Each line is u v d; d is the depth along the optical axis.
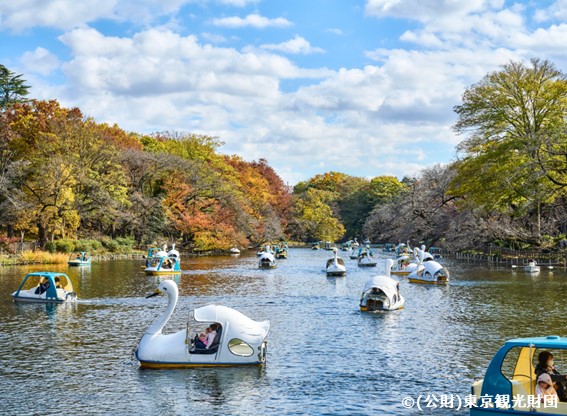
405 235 111.94
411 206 111.88
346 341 27.12
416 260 68.44
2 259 71.00
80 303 39.00
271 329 30.11
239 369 21.97
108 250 90.38
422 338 27.75
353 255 101.00
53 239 83.69
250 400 18.56
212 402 18.38
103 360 23.44
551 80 72.44
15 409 17.83
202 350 22.09
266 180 169.75
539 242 73.69
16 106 96.56
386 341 27.09
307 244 174.25
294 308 37.66
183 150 134.00
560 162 64.75
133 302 39.53
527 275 58.31
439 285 50.78
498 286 49.03
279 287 50.41
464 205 83.75
